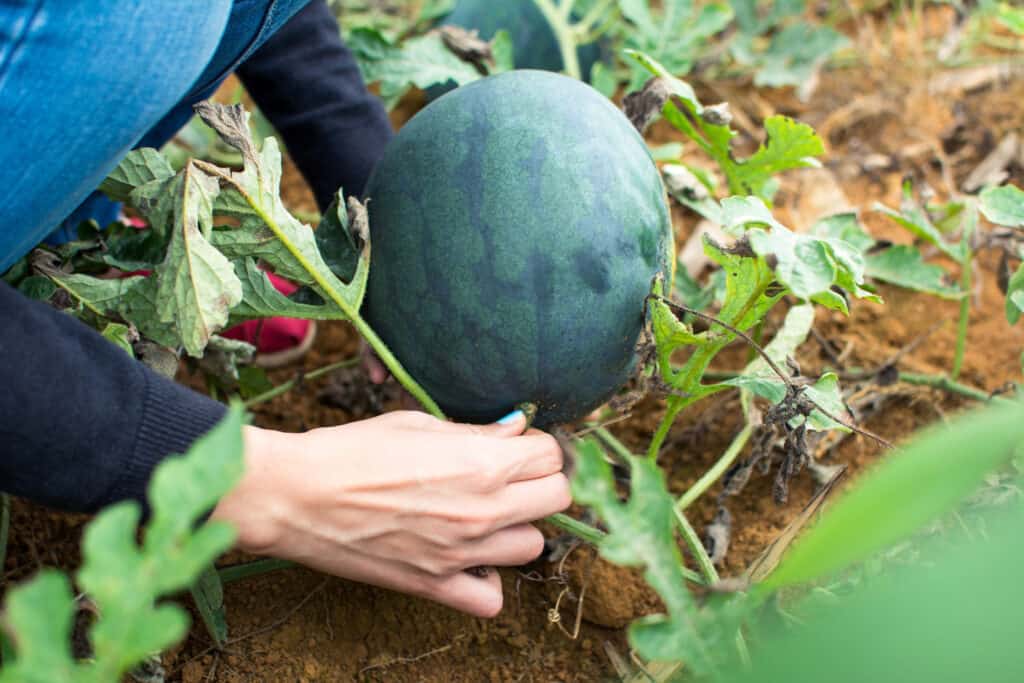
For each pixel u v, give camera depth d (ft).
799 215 7.12
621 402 4.55
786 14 7.89
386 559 3.72
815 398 4.17
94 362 3.23
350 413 5.87
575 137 3.91
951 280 6.70
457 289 3.90
